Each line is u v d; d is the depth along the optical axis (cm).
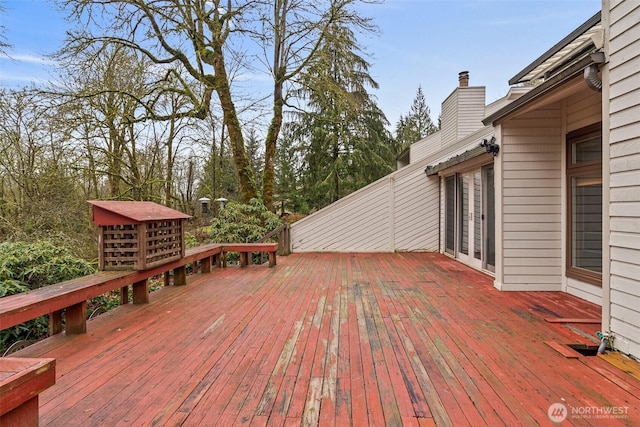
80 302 321
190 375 243
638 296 262
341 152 1560
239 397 214
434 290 491
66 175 963
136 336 318
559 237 473
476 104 1012
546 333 319
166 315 380
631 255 268
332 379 236
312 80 1039
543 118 469
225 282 551
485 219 618
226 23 944
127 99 969
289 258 816
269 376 241
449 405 203
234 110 1014
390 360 265
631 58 265
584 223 435
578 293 442
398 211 911
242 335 320
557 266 474
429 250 907
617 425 184
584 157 432
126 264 409
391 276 596
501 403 205
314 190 1593
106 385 229
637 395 213
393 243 912
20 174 945
